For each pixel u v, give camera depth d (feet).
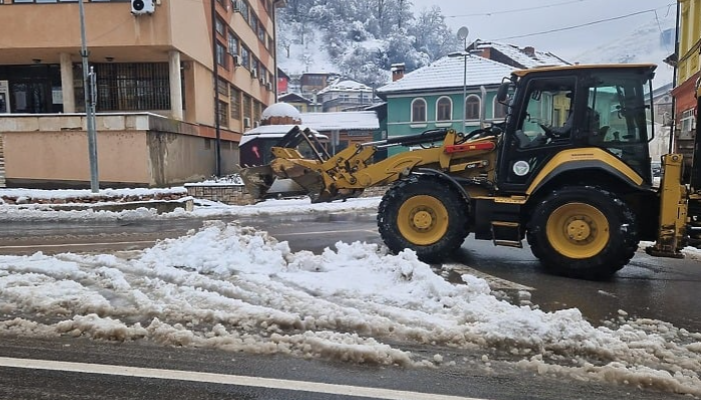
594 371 10.58
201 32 68.95
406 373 10.52
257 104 114.93
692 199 17.97
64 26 57.62
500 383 10.11
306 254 20.27
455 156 22.77
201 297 14.89
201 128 68.18
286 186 27.20
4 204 40.55
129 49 59.62
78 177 51.06
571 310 13.43
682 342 12.36
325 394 9.61
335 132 66.64
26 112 68.28
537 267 20.42
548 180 19.07
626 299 15.99
